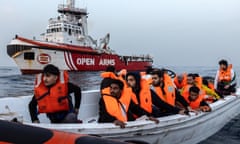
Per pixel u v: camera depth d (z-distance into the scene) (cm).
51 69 463
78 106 515
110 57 3919
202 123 665
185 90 686
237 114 977
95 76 3319
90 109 671
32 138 136
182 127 578
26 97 530
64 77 489
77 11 4053
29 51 3053
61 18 3744
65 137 140
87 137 143
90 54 3616
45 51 3155
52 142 137
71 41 3722
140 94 536
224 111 804
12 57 3048
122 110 483
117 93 484
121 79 504
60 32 3653
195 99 668
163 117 545
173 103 606
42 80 471
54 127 397
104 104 474
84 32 4050
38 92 468
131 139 468
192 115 605
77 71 3475
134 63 4356
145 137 493
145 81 550
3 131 137
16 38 3058
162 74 603
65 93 487
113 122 455
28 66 3081
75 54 3422
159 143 535
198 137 688
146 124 486
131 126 461
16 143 133
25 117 524
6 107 490
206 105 667
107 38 3969
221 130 823
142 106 532
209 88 874
